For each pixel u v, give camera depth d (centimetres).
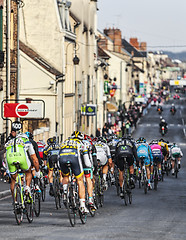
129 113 18700
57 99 8500
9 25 5984
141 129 16925
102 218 2728
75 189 2606
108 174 4909
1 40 5784
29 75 8425
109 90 16888
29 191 2538
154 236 2098
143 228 2341
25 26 9012
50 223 2517
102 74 14738
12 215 2811
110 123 16325
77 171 2469
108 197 4081
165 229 2319
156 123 19225
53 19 9012
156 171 4756
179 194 4394
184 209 3253
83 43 11275
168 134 15588
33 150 2534
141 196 4197
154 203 3647
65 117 9375
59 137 8825
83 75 11425
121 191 3456
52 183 3566
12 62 6338
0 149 5606
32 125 8006
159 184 5469
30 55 8425
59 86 8750
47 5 8988
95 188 3186
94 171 3044
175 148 6419
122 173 3453
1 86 5775
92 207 2725
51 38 9019
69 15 9969
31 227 2364
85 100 11556
